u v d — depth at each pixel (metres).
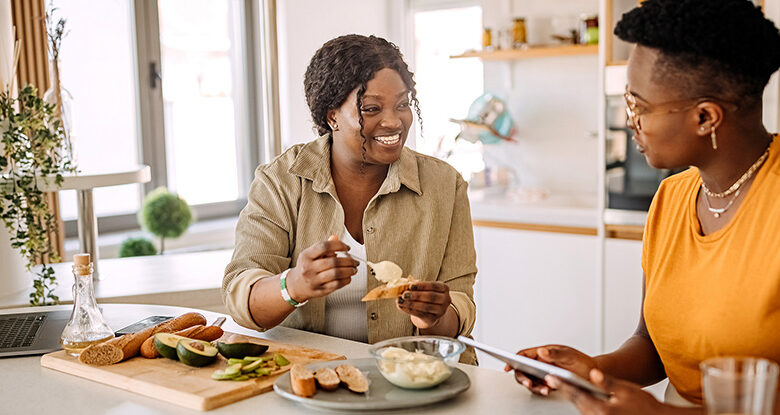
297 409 1.28
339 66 1.66
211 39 4.94
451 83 5.21
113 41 4.47
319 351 1.56
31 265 2.49
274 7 2.41
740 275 1.27
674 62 1.22
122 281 2.47
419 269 1.79
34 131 2.20
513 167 4.65
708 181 1.34
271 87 2.45
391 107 1.65
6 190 2.18
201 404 1.28
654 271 1.45
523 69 4.51
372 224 1.78
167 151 4.80
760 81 1.23
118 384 1.41
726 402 0.84
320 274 1.50
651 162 1.32
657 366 1.51
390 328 1.78
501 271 4.05
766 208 1.26
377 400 1.26
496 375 1.44
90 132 4.42
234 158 5.14
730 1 1.19
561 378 1.12
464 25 5.11
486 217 4.14
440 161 1.91
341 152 1.78
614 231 3.63
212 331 1.60
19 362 1.59
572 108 4.36
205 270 2.62
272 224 1.81
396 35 5.45
